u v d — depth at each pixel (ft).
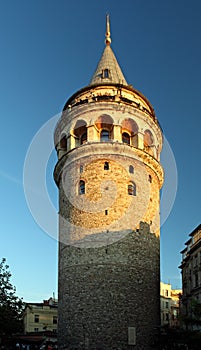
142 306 137.28
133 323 133.39
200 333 136.67
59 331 141.28
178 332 137.39
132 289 136.98
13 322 156.76
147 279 141.90
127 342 130.52
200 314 151.74
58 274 151.64
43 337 230.48
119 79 177.06
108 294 134.51
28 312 300.61
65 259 145.89
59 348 138.82
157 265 149.69
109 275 136.46
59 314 143.54
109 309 133.08
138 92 167.63
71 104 168.86
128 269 138.41
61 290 144.87
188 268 230.27
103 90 165.17
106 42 190.29
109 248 139.33
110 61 181.68
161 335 137.90
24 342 216.95
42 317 305.32
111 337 130.00
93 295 135.03
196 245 207.62
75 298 137.28
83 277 138.21
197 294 206.39
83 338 131.23
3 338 172.86
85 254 140.46
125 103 155.53
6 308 155.33
